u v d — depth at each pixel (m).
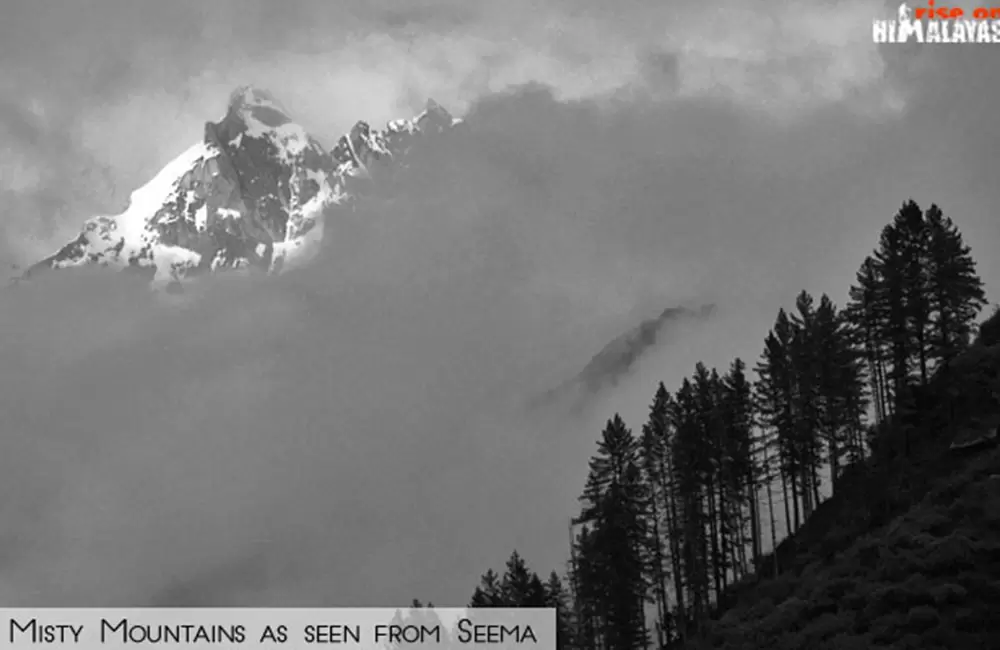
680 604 103.25
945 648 69.12
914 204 100.75
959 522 82.12
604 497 101.69
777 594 92.75
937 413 98.31
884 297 100.19
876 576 81.12
